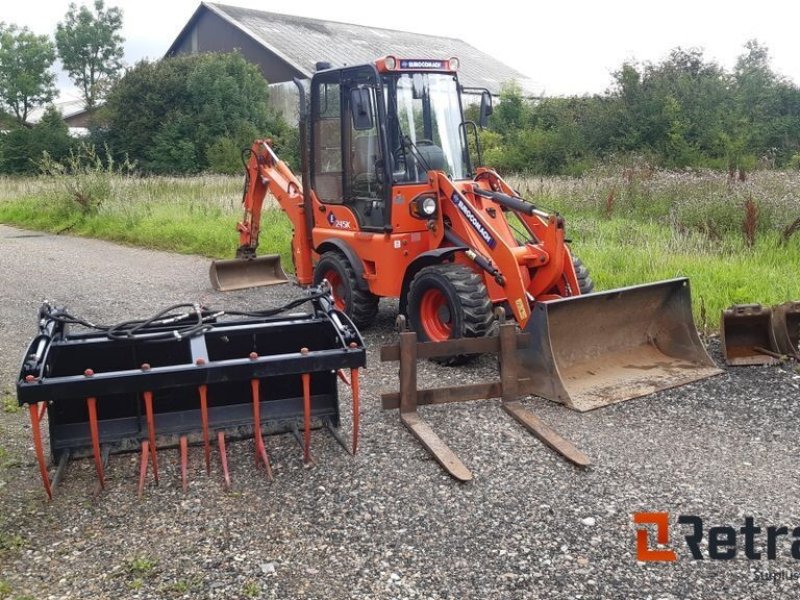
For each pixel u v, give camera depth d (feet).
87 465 15.26
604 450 15.67
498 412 17.69
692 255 30.17
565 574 11.70
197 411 15.58
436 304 21.26
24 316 27.61
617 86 75.61
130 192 59.00
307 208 26.53
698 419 17.16
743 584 11.39
